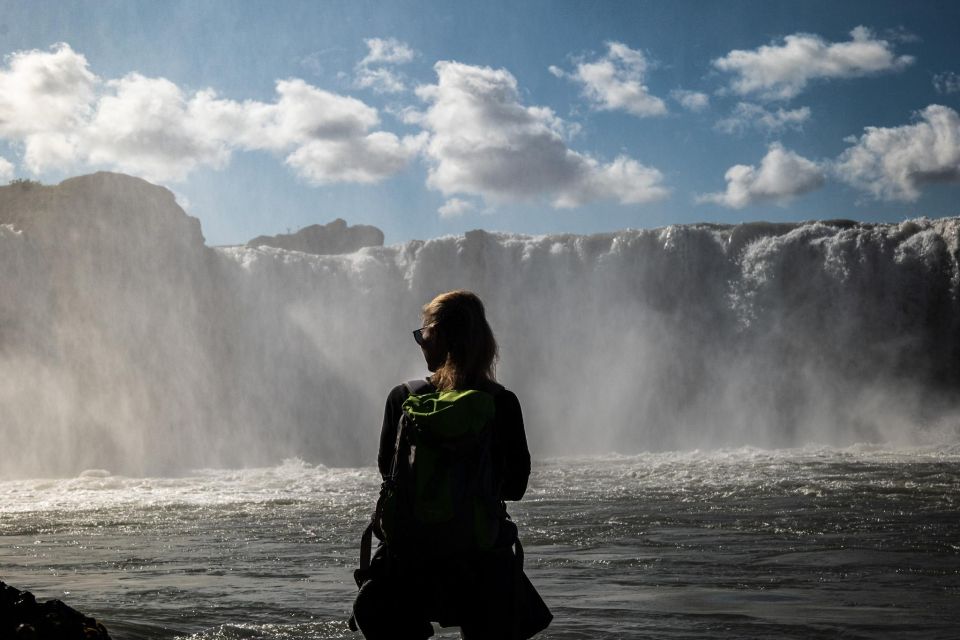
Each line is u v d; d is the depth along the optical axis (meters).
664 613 4.79
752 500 11.05
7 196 30.22
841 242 31.14
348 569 6.54
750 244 32.25
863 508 9.90
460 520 2.82
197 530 9.17
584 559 6.85
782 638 4.21
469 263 33.06
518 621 2.93
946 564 6.36
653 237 32.62
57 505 12.00
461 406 2.84
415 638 2.91
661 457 20.89
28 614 3.46
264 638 4.29
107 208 29.91
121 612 4.86
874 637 4.20
